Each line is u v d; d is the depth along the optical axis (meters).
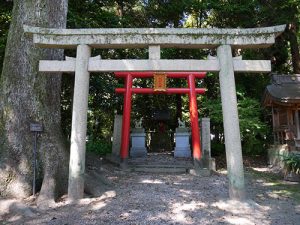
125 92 10.97
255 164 12.37
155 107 18.38
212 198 5.66
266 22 13.61
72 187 5.21
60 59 6.37
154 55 5.52
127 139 10.42
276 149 11.49
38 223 4.25
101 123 17.23
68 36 5.47
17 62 5.71
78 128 5.30
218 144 14.65
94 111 15.70
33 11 5.91
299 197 6.05
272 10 13.25
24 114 5.57
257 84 14.73
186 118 18.75
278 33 5.41
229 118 5.33
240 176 5.24
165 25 16.36
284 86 11.63
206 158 10.01
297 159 8.16
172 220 4.38
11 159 5.33
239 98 13.52
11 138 5.43
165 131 17.08
